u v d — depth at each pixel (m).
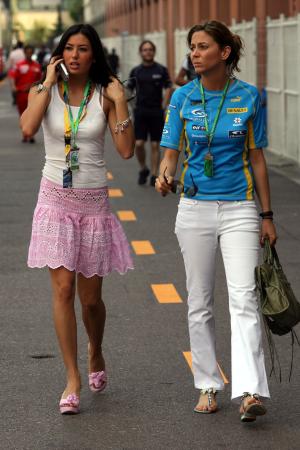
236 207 13.38
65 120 13.62
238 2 61.72
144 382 15.04
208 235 13.50
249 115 13.17
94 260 13.98
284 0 54.94
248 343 13.02
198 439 12.72
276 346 16.72
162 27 103.94
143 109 36.84
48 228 13.75
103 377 14.58
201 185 13.41
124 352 16.53
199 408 13.67
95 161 13.82
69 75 13.63
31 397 14.38
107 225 14.07
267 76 49.44
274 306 13.03
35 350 16.66
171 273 22.55
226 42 13.03
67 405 13.60
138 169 42.81
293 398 14.23
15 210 31.53
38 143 55.28
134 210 31.41
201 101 13.21
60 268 13.78
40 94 13.48
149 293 20.67
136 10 139.75
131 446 12.50
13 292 20.78
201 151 13.36
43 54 131.25
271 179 38.78
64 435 12.89
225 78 13.21
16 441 12.70
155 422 13.35
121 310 19.28
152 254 24.67
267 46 49.28
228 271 13.39
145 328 17.98
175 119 13.43
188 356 16.28
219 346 16.91
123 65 131.88
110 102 13.75
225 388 14.68
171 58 95.25
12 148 52.56
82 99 13.71
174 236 27.00
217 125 13.16
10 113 81.19
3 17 172.00
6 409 13.88
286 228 28.14
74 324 13.88
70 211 13.80
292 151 44.09
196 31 13.06
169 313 19.05
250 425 13.19
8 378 15.23
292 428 13.07
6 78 166.00
